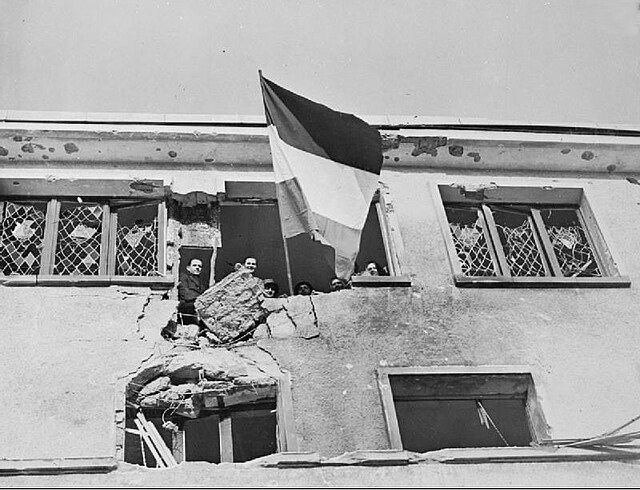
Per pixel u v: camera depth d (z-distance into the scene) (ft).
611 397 38.81
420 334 40.16
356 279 41.75
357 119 41.52
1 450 34.17
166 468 33.88
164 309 39.63
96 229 43.37
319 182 40.22
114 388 36.63
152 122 44.91
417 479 34.14
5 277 39.70
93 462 33.58
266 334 39.55
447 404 49.47
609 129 49.26
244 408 38.22
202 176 45.09
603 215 46.93
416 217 45.11
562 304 42.39
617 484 34.83
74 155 44.62
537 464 35.27
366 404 37.37
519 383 39.45
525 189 47.39
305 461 34.17
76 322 38.68
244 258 57.11
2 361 37.06
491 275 44.34
